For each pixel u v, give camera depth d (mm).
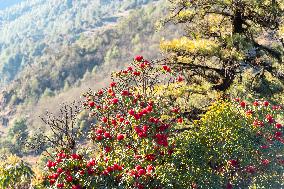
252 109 9570
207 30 15219
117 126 8352
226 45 14109
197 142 8445
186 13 14836
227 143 8758
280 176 9281
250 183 9180
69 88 163125
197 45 13156
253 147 9000
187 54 13609
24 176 8148
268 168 9242
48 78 169250
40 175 8141
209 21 15219
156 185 7516
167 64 14133
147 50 155500
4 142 102188
